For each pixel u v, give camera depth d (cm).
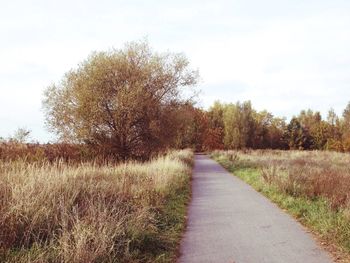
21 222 654
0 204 702
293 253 653
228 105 8544
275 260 618
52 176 961
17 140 1706
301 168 1773
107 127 2534
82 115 2397
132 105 2431
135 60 2611
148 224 771
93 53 2520
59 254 545
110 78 2495
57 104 2481
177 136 2903
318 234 776
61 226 678
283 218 945
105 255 577
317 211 912
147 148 2653
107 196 937
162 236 732
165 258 631
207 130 7106
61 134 2448
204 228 851
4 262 541
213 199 1266
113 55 2547
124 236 660
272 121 8894
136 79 2514
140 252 642
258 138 7500
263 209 1070
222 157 3988
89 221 675
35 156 1549
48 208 732
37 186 828
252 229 834
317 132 7931
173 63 2706
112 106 2484
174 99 2734
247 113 7181
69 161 1595
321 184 1198
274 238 754
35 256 555
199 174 2255
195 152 6912
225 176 2108
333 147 5528
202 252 668
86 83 2414
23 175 952
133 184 1145
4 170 1117
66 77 2498
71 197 826
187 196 1313
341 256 631
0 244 593
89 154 2034
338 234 721
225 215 992
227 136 7081
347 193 984
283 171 1653
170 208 1021
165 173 1434
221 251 672
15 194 738
